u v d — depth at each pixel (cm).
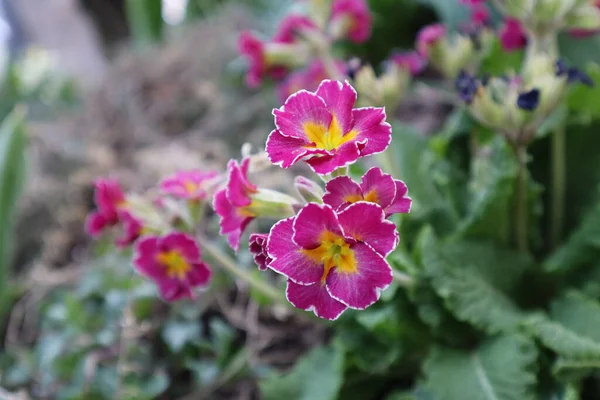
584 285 34
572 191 38
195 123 60
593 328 32
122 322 38
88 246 49
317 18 40
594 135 37
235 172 28
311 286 25
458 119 37
